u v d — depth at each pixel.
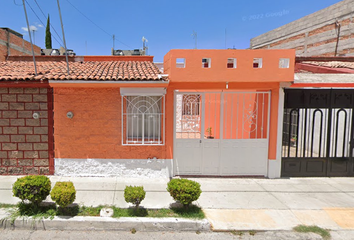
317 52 13.17
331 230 4.22
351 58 10.73
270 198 5.44
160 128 6.60
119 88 6.34
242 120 7.20
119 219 4.20
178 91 6.94
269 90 6.73
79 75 6.23
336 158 6.94
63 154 6.42
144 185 5.98
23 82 5.94
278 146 6.75
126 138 6.52
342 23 11.66
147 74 6.51
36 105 6.26
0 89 6.18
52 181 6.02
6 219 4.10
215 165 6.83
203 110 6.68
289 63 6.20
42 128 6.33
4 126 6.28
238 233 4.12
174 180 4.64
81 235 3.96
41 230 4.07
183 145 6.73
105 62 9.02
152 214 4.46
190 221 4.21
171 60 6.09
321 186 6.23
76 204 4.74
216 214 4.65
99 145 6.45
